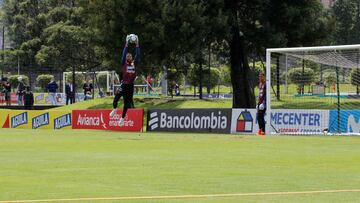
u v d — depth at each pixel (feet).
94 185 129.08
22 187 126.21
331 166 163.43
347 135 297.33
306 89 391.86
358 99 371.35
